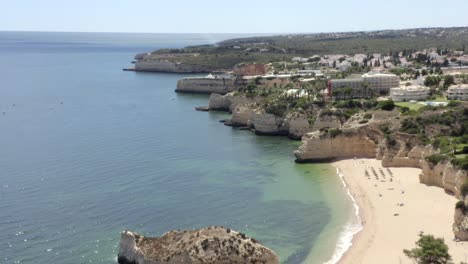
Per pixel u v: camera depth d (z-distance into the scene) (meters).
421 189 126.75
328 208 118.19
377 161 155.75
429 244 85.94
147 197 125.25
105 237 101.19
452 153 130.38
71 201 121.31
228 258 81.94
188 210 116.94
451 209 111.56
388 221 108.00
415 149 147.00
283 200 124.19
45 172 145.12
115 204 119.69
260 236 103.19
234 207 119.38
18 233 102.50
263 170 151.50
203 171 149.38
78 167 150.88
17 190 129.00
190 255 81.75
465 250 90.75
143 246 87.88
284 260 92.81
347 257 93.06
